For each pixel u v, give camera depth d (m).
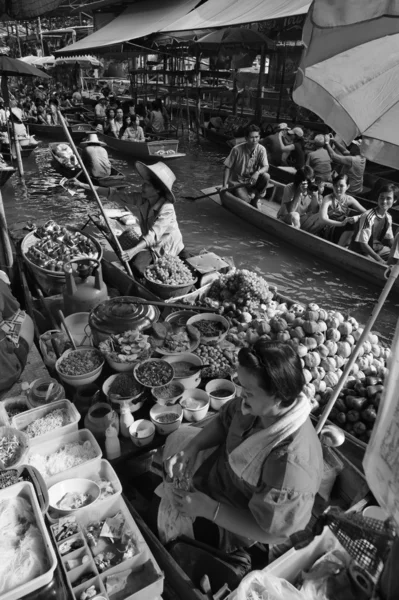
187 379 3.02
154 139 15.40
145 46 17.00
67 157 10.77
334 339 3.26
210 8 13.30
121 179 10.45
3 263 5.11
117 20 16.88
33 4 5.83
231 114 18.34
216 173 12.73
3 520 1.77
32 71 9.61
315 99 2.33
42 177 11.78
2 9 5.92
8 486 1.91
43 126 15.78
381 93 2.12
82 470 2.38
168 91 22.53
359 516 1.77
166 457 2.55
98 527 2.19
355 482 2.49
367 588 1.74
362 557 1.71
